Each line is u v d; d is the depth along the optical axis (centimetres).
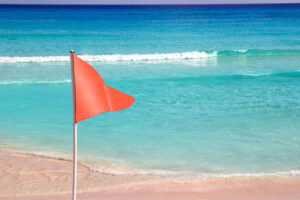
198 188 594
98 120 1016
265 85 1454
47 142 837
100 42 3045
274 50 2436
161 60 2119
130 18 6962
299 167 697
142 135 894
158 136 886
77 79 290
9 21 5391
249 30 4234
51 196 560
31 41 3025
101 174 658
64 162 717
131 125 973
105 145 823
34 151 775
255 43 3039
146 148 805
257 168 691
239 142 842
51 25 4712
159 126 964
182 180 629
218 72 1738
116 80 1534
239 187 599
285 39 3294
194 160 734
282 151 785
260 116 1048
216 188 595
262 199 554
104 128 948
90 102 294
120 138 871
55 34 3581
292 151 785
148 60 2114
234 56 2294
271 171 675
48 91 1340
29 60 1995
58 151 780
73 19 6228
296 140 853
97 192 577
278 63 2025
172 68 1848
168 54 2205
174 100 1229
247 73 1705
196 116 1053
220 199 552
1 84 1433
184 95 1295
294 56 2292
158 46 2852
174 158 745
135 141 851
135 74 1675
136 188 593
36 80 1523
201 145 823
